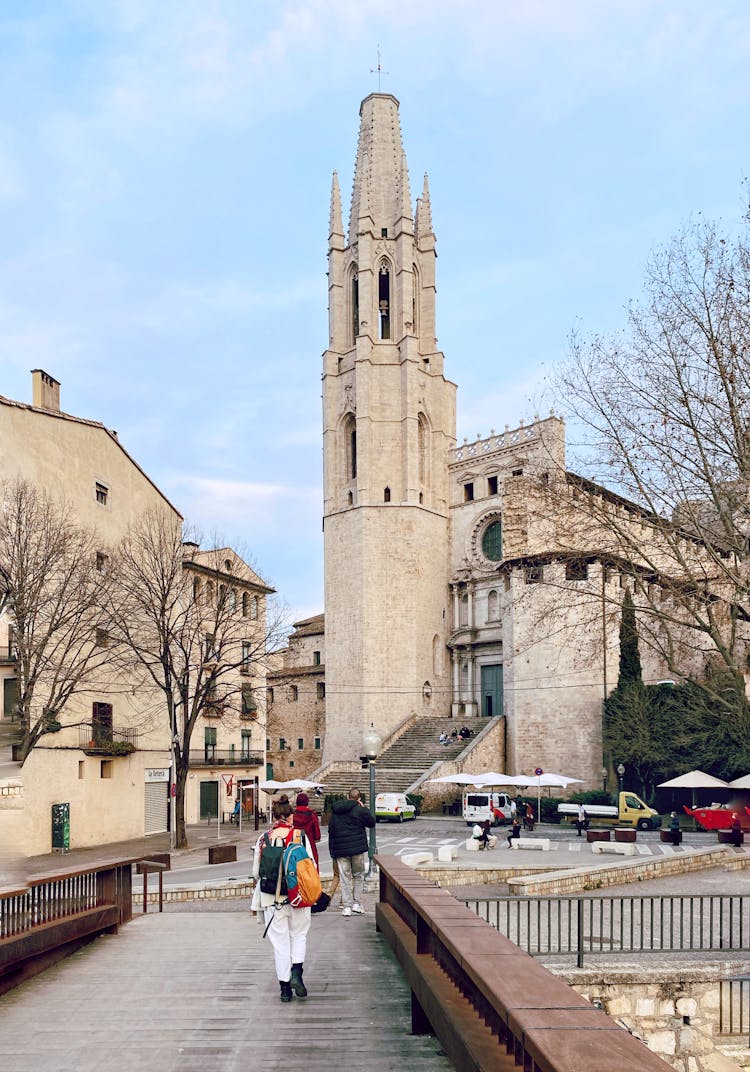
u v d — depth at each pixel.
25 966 9.73
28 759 31.28
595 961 14.57
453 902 8.13
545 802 48.88
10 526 30.30
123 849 34.44
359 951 11.34
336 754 65.81
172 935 13.17
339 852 15.02
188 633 41.53
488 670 67.44
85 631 33.53
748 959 14.67
